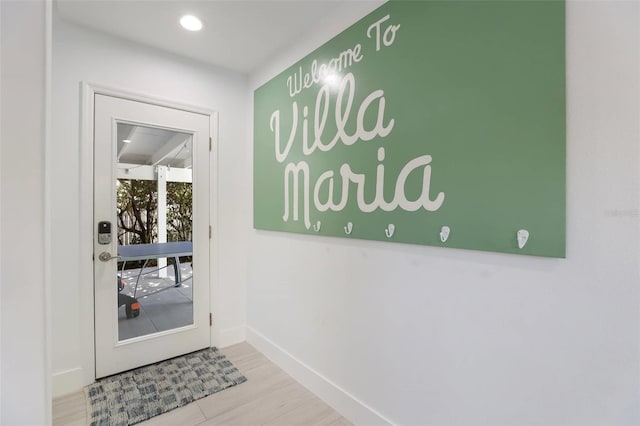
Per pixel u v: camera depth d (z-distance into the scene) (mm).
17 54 583
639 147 814
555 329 959
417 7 1287
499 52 1044
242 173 2582
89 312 1906
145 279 2174
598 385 885
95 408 1686
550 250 945
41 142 608
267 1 1670
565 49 917
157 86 2160
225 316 2506
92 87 1913
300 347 1992
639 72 814
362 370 1577
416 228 1301
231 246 2531
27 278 595
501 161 1043
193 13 1769
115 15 1784
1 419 579
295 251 2039
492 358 1101
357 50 1561
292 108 2043
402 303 1392
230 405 1741
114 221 2006
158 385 1913
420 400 1326
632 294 830
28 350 596
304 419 1639
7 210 576
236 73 2535
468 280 1161
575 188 910
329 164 1739
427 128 1254
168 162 2240
